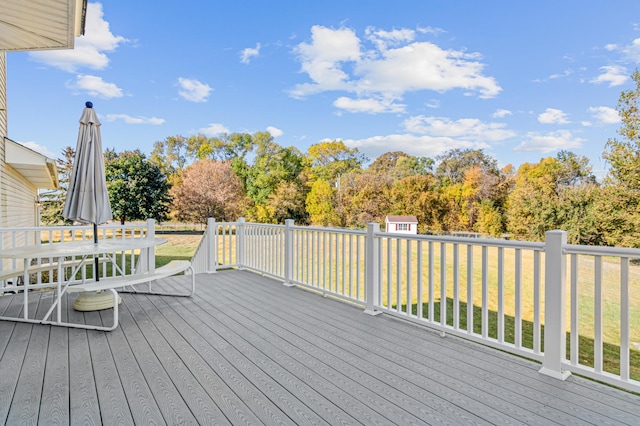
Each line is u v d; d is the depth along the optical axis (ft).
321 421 6.12
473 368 8.26
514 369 8.23
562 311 7.80
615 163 54.03
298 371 8.04
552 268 7.90
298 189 91.76
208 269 20.11
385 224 79.61
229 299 14.40
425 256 41.75
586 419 6.25
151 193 89.04
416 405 6.66
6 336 10.04
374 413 6.38
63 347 9.30
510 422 6.15
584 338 21.49
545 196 62.23
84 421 6.03
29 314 12.16
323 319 11.90
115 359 8.59
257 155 100.22
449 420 6.19
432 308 10.64
